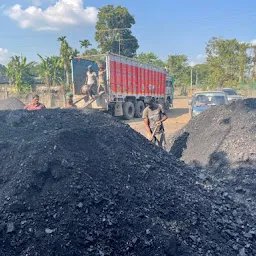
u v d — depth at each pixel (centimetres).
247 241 373
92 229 311
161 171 448
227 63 3591
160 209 365
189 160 761
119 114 1656
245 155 652
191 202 399
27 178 343
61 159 369
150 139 698
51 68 3206
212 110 888
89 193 341
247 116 766
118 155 429
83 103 1400
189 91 5075
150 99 705
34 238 291
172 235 329
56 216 311
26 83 3181
